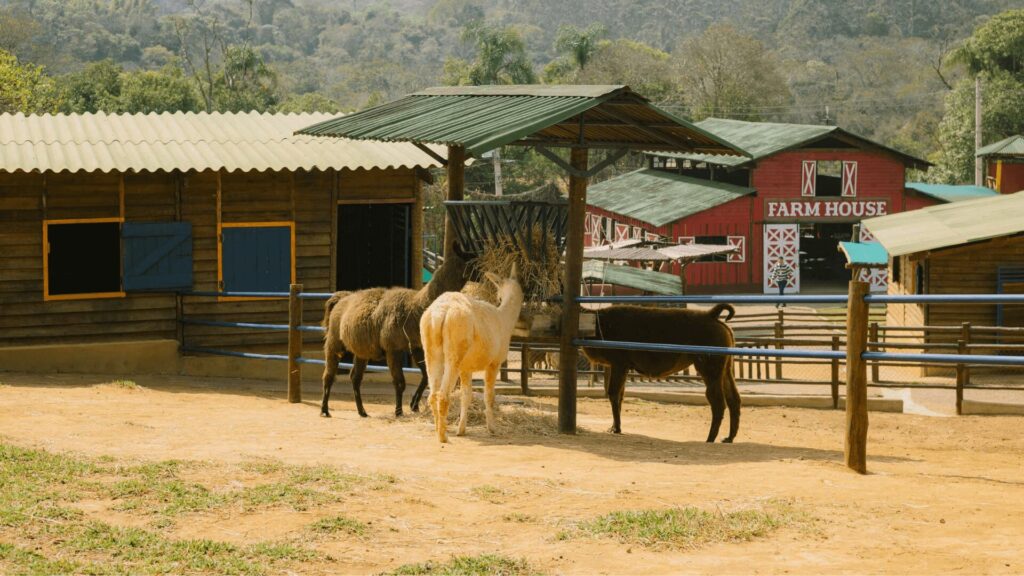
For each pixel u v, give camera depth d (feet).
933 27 522.47
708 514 24.52
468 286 40.45
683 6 628.69
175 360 62.39
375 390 60.39
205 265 63.52
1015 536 23.09
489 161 248.93
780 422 54.80
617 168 277.85
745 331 106.63
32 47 356.18
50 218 59.72
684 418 54.44
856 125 378.12
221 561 21.31
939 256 86.53
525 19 651.25
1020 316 85.97
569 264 40.91
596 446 36.52
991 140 249.96
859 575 20.62
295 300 50.70
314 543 22.70
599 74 298.15
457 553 22.31
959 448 45.50
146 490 26.22
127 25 518.78
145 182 61.82
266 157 62.59
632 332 41.42
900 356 30.09
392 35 618.85
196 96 269.85
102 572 20.49
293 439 36.58
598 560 21.74
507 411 44.55
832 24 535.19
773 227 168.66
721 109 304.91
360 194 66.80
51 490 25.67
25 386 50.55
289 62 545.44
